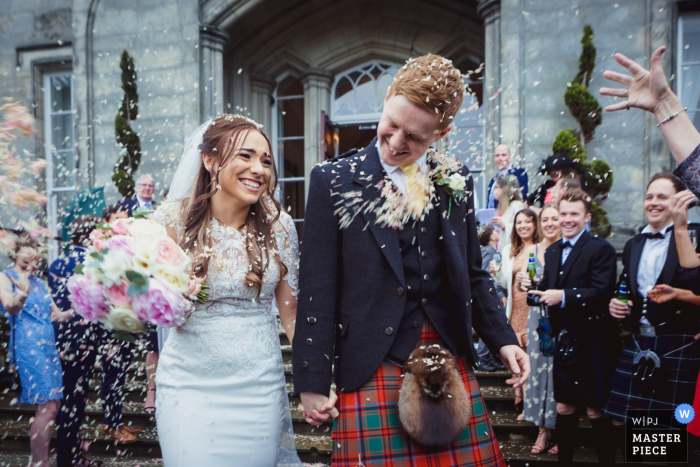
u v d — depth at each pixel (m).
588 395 2.76
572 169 4.41
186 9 6.77
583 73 5.73
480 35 6.93
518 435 3.66
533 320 3.40
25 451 4.05
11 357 3.23
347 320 1.52
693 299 2.46
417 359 1.44
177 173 2.03
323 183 1.59
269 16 7.12
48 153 7.78
